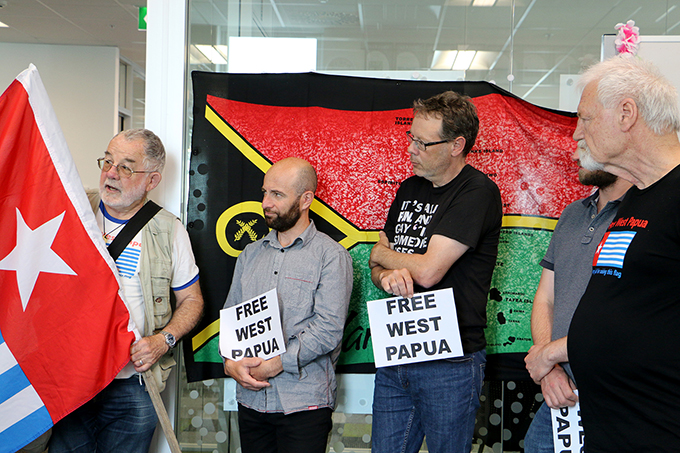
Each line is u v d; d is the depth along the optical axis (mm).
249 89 2350
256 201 2332
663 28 2371
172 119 2363
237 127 2338
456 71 2410
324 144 2334
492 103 2326
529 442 1737
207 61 2428
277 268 1925
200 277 2318
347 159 2338
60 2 6410
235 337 1916
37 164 1716
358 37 2426
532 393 2371
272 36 2438
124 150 1843
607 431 1222
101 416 1876
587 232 1605
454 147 1808
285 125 2342
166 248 1947
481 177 1821
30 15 6941
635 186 1261
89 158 8625
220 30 2426
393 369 1883
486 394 2387
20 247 1684
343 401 2354
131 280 1872
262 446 1920
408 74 2420
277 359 1814
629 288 1171
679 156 1187
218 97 2338
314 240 1934
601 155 1266
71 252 1729
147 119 2363
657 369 1114
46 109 1742
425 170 1838
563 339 1508
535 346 1630
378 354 1797
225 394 2373
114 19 7094
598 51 2377
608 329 1190
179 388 2377
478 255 1800
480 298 1806
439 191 1886
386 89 2346
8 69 8492
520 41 2393
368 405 2352
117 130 8805
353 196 2338
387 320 1803
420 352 1762
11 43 8438
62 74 8531
